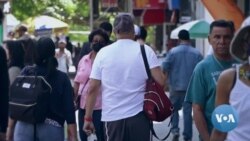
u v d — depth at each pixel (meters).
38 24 44.41
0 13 12.94
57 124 13.73
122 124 13.38
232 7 22.38
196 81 12.15
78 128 20.25
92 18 62.31
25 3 71.00
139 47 13.55
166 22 58.78
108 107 13.51
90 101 14.23
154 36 63.75
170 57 24.73
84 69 18.06
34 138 13.70
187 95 12.36
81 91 18.11
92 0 62.41
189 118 23.86
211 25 12.22
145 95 13.45
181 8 57.78
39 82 13.61
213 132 9.38
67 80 13.78
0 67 12.30
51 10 77.88
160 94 13.43
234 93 8.95
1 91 12.37
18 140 13.76
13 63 19.44
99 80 13.83
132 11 59.00
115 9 61.94
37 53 13.70
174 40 52.06
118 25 13.55
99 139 17.38
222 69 12.09
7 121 12.45
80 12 81.94
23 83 13.73
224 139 9.35
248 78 8.91
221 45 12.07
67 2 79.62
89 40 18.97
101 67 13.64
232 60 12.15
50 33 41.03
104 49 13.67
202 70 12.14
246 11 37.66
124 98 13.41
